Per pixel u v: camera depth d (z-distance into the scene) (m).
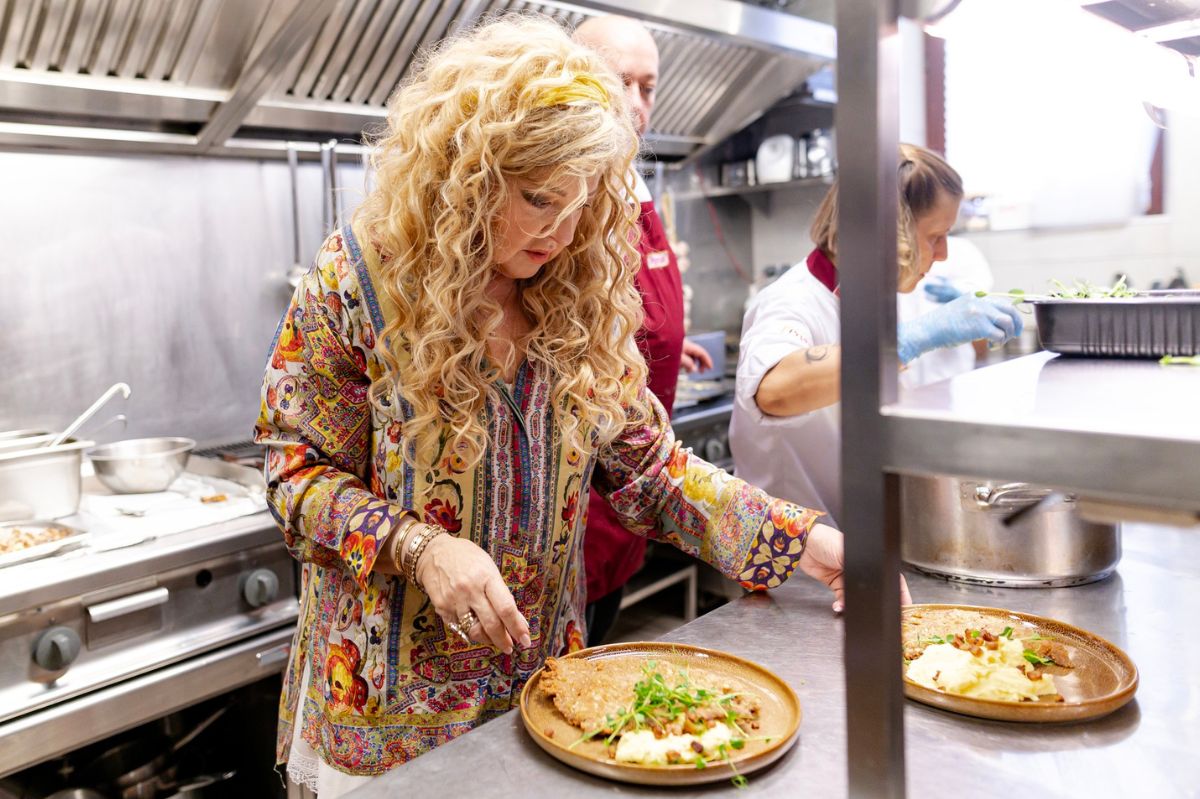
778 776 0.89
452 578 1.11
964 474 0.64
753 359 1.90
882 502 0.68
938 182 1.65
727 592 3.61
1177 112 1.37
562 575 1.38
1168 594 1.33
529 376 1.27
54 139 2.22
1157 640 1.17
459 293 1.13
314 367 1.24
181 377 2.56
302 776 1.38
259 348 2.71
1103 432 0.58
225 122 2.38
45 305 2.30
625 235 1.28
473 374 1.20
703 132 3.87
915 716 0.99
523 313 1.29
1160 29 1.05
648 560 3.43
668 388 2.47
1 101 2.06
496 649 1.29
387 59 2.61
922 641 1.13
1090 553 1.36
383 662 1.26
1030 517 1.34
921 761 0.90
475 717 1.28
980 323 1.53
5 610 1.61
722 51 3.41
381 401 1.23
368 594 1.25
